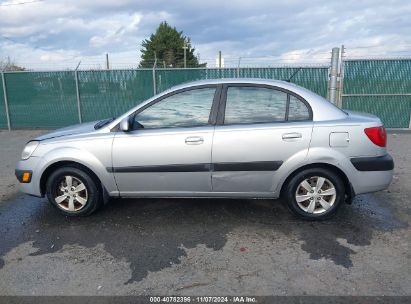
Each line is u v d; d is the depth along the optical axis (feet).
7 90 38.04
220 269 9.76
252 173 12.16
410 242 11.09
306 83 33.71
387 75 32.30
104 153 12.50
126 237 11.82
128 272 9.69
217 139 12.05
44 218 13.56
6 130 38.47
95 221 13.14
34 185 13.15
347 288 8.75
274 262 10.05
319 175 12.29
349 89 32.86
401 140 28.53
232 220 13.00
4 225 13.01
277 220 12.91
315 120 12.05
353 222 12.65
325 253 10.49
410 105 32.86
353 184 12.13
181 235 11.89
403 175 18.60
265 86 12.34
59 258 10.53
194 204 14.57
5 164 23.13
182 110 12.53
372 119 12.39
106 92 36.99
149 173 12.50
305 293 8.60
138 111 12.67
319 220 12.69
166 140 12.23
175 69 35.37
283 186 12.64
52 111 38.17
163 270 9.76
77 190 13.17
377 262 9.92
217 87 12.51
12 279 9.45
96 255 10.67
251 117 12.31
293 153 11.92
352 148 11.89
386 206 14.19
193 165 12.22
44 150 12.94
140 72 36.01
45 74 37.27
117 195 13.01
